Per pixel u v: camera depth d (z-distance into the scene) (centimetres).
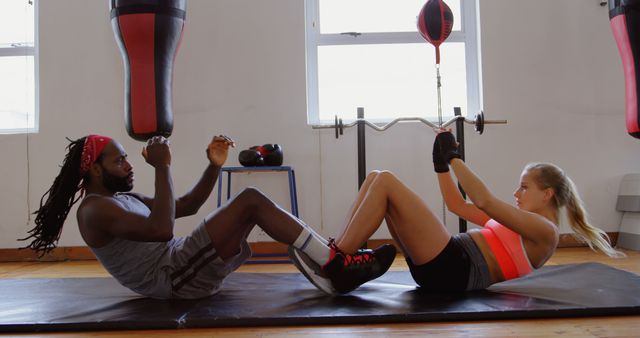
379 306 185
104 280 266
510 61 414
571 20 416
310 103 426
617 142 414
